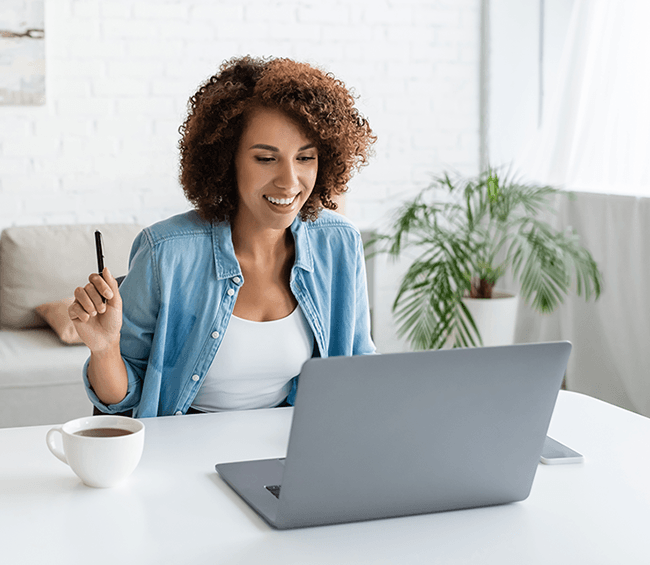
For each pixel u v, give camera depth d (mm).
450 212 3943
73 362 2756
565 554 901
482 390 955
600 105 3518
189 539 907
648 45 3266
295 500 922
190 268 1433
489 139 3930
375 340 3900
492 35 3855
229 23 3547
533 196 3352
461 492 998
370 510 966
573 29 3615
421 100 3857
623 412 1417
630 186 3363
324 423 899
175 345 1450
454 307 3283
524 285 3332
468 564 872
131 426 1071
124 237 3303
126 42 3430
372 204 3857
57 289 3121
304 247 1505
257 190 1394
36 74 3303
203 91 1464
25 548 875
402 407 926
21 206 3383
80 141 3424
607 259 3307
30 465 1108
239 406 1483
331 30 3691
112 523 939
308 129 1379
